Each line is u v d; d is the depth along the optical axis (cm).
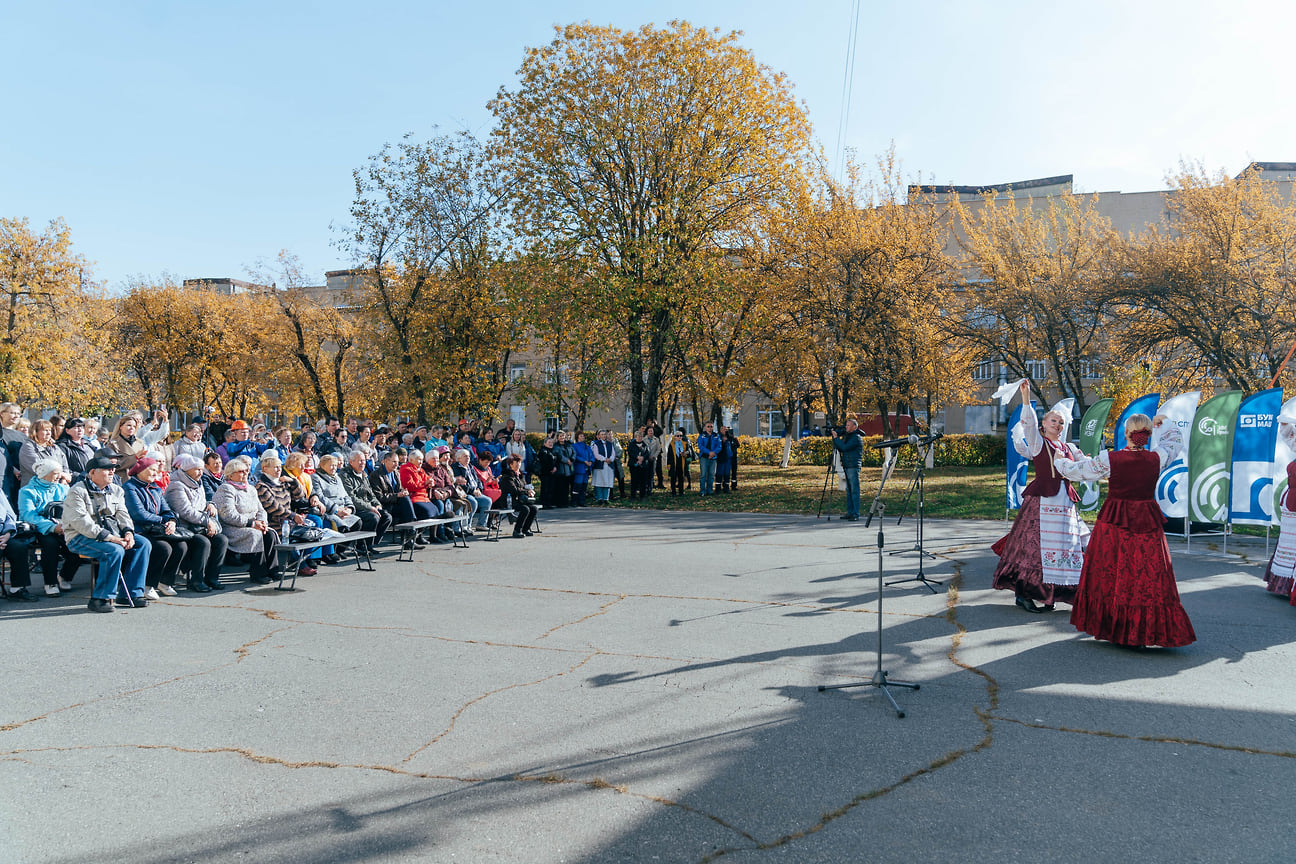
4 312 2627
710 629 648
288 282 3366
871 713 456
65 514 716
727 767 385
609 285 1952
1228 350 1728
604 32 2062
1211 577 859
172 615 708
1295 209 1809
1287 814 337
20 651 592
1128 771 379
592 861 302
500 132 2156
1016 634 626
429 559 1016
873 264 2002
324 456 1033
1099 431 1190
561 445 1772
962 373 2430
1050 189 3675
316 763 393
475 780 373
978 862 300
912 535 1205
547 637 626
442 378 2445
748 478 2361
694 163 2070
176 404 3853
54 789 365
